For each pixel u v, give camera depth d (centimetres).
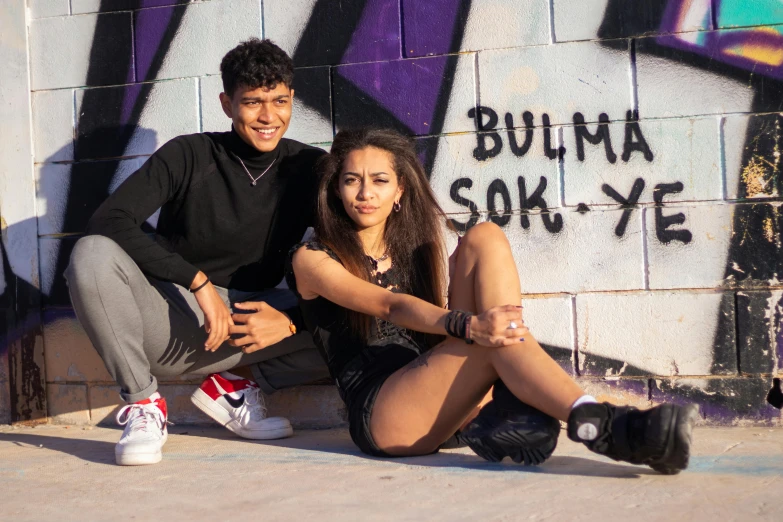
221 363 287
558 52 297
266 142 273
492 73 302
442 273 264
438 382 223
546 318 301
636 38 292
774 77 282
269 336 266
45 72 332
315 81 316
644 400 294
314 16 315
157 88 326
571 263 298
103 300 248
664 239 292
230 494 205
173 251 281
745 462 225
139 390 257
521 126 301
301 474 225
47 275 330
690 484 198
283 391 317
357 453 253
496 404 217
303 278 246
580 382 298
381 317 234
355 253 249
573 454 241
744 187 286
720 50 286
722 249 288
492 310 212
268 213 280
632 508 179
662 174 291
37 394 331
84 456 264
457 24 304
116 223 256
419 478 214
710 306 288
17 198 332
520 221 302
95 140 330
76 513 195
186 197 276
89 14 330
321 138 316
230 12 320
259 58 265
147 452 245
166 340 273
